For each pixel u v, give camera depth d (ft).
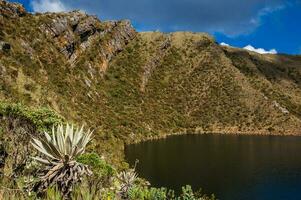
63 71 362.33
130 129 410.93
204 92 591.78
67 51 413.59
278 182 256.93
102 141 249.14
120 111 441.27
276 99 614.34
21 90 166.91
